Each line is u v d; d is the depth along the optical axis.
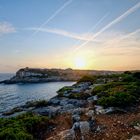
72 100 19.80
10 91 86.06
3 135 9.41
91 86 27.91
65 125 12.45
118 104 14.87
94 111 14.57
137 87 19.34
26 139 9.70
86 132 10.62
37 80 182.12
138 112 13.59
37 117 13.00
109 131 10.63
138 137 9.31
